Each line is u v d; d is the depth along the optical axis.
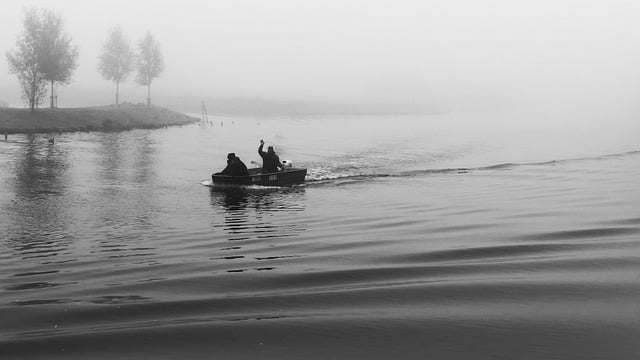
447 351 11.44
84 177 38.31
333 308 13.69
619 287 15.06
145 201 29.61
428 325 12.66
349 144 67.38
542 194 31.52
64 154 51.59
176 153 55.28
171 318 13.03
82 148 57.44
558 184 35.62
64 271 16.61
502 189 33.75
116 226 23.28
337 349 11.55
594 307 13.69
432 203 28.94
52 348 11.48
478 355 11.26
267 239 20.88
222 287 15.20
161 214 26.14
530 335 12.14
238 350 11.49
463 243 20.02
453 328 12.51
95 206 27.92
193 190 33.59
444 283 15.48
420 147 64.06
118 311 13.41
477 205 28.12
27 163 44.78
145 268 16.94
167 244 20.08
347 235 21.50
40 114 78.00
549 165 47.03
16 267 17.05
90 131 79.19
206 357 11.20
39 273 16.42
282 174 36.28
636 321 12.84
